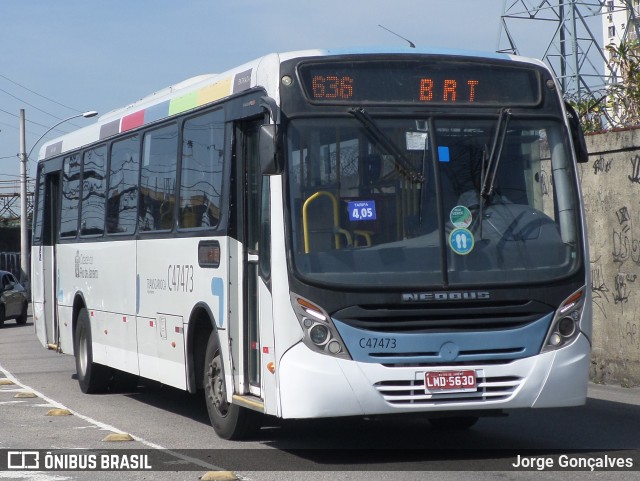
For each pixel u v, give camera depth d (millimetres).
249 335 9508
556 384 8633
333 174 8648
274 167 8469
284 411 8461
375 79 8906
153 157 12203
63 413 12727
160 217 11797
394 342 8375
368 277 8453
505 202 8859
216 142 10203
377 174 8688
